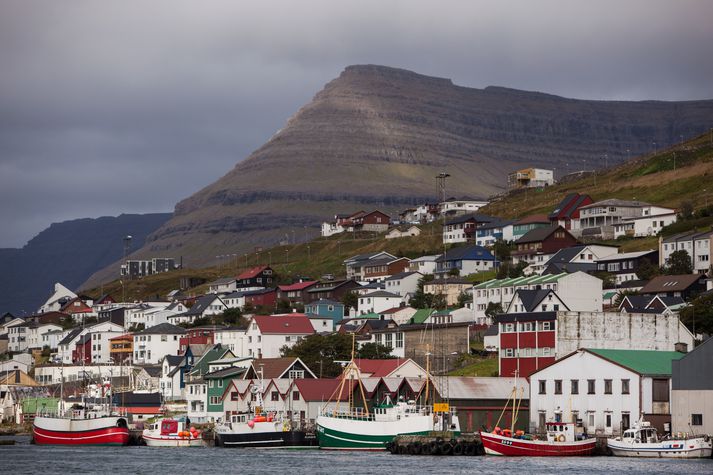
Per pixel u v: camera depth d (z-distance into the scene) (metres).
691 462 154.50
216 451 187.88
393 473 145.50
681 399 164.38
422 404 187.88
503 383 193.88
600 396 176.12
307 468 153.62
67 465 164.00
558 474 140.38
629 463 154.12
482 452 172.50
